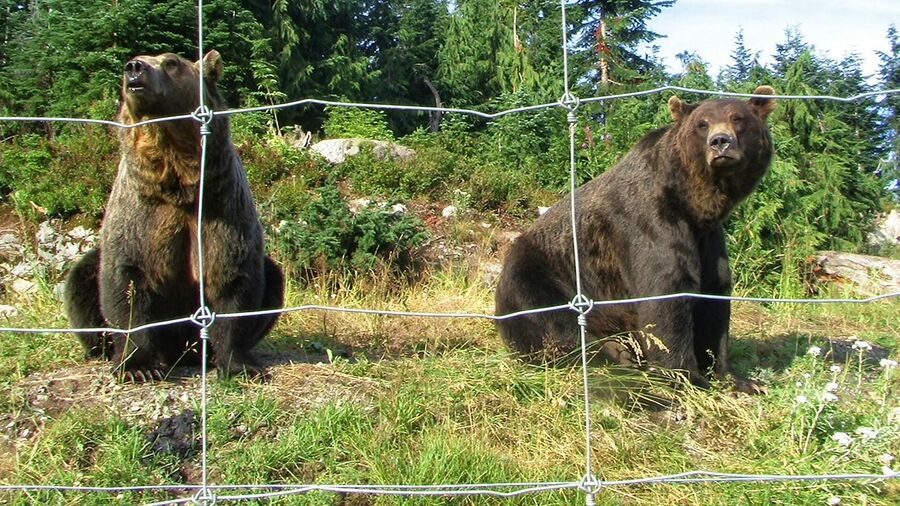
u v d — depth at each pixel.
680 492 3.67
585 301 3.36
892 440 4.02
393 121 31.19
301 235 8.34
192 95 4.45
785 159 11.98
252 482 3.76
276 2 23.56
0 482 3.70
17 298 8.02
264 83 18.31
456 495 3.40
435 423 4.14
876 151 20.02
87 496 3.61
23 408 4.18
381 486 3.23
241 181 4.77
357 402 4.32
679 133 5.10
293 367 4.82
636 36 21.80
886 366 4.75
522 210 11.13
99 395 4.33
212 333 4.74
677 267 5.05
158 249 4.61
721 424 4.40
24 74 16.16
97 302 4.97
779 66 19.23
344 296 7.71
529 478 3.68
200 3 3.44
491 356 5.01
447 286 8.34
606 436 4.07
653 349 5.03
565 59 3.32
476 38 31.22
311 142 12.38
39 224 9.54
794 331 6.86
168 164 4.47
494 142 14.41
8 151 10.35
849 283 9.92
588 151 12.45
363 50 32.66
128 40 14.66
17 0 20.30
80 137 10.79
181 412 4.14
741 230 9.71
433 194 11.05
